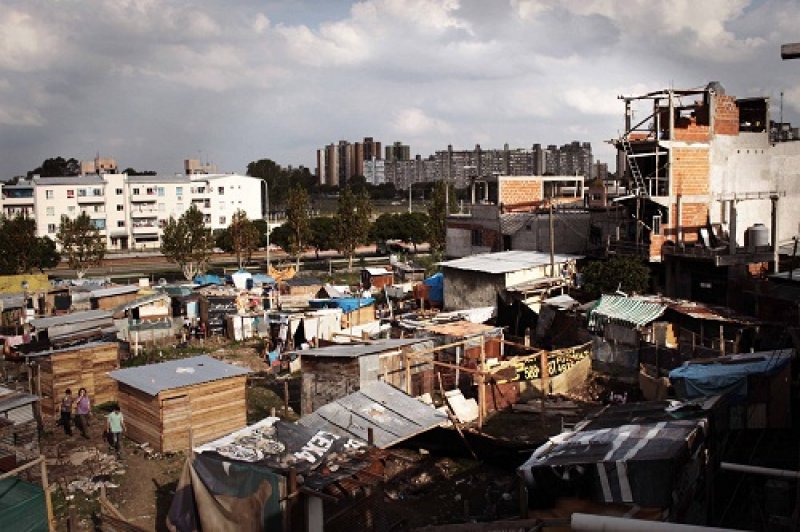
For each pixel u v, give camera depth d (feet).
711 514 55.11
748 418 73.72
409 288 183.42
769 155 156.66
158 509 69.62
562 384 104.47
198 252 257.34
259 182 432.25
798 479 47.91
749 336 106.11
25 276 184.03
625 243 148.36
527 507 47.80
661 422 53.88
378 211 545.03
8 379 108.99
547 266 151.94
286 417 97.35
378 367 93.40
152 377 87.81
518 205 190.90
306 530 54.65
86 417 90.22
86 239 253.24
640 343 107.65
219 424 87.92
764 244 135.23
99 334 124.26
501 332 113.39
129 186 396.98
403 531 61.26
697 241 147.33
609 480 46.01
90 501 71.15
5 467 65.36
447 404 85.30
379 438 71.72
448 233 206.08
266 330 151.12
